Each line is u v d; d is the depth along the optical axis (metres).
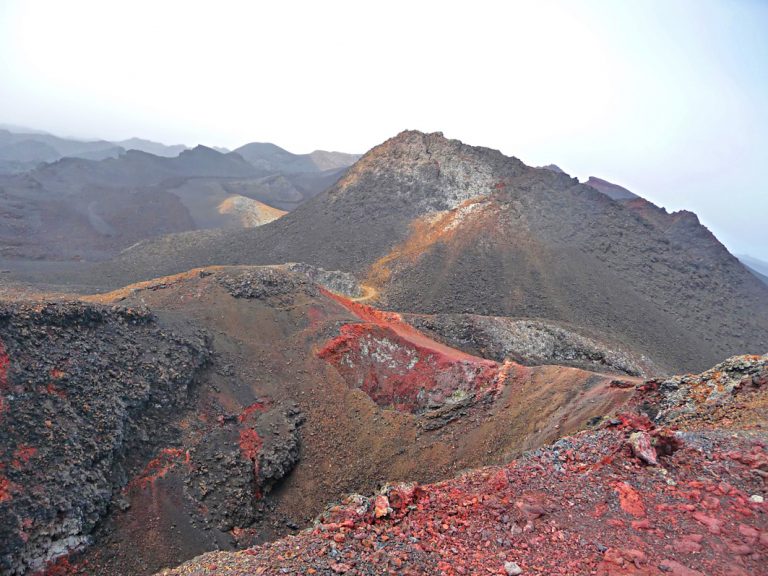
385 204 128.75
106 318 39.78
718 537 11.48
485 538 12.61
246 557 13.30
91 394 33.06
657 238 117.81
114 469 31.36
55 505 26.61
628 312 91.38
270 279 58.34
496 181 126.00
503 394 44.59
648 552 11.18
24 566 24.53
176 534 30.69
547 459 16.73
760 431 17.38
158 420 36.66
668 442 16.00
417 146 138.88
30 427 28.45
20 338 32.19
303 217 134.38
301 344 50.38
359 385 47.97
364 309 66.50
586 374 43.69
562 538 12.17
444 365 50.06
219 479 35.28
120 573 27.52
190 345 43.59
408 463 39.28
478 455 38.91
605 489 14.17
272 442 39.34
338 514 14.62
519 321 76.81
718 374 27.81
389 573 11.38
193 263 123.56
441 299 92.19
